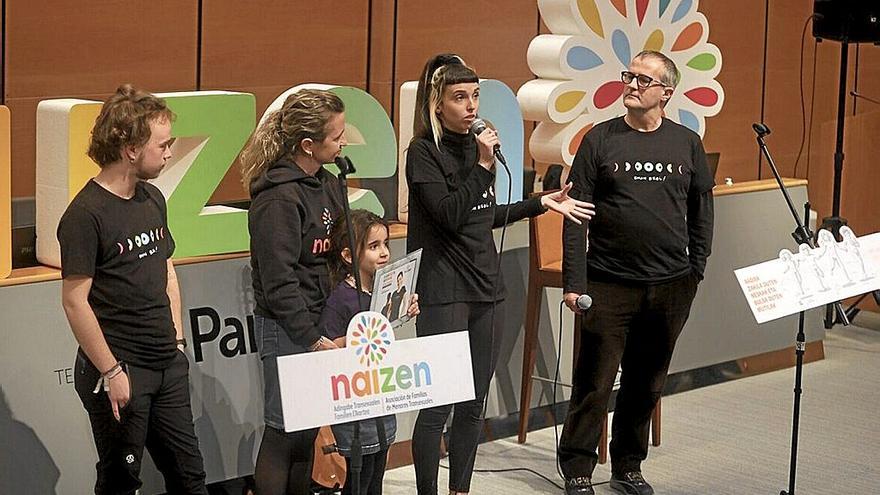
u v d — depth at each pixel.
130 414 3.28
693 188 4.20
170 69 5.23
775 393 5.75
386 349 2.88
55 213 3.79
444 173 3.68
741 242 5.84
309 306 3.41
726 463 4.78
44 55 4.86
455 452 3.98
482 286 3.80
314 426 2.79
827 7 6.46
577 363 4.27
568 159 5.11
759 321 3.74
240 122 4.16
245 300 4.20
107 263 3.21
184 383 3.42
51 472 3.76
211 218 4.11
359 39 5.84
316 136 3.36
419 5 6.00
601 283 4.16
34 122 4.87
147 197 3.33
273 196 3.34
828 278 3.81
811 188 7.98
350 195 4.48
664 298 4.15
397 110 6.01
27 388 3.69
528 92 5.11
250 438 4.23
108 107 3.18
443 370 2.95
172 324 3.38
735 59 7.50
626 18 5.19
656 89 4.06
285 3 5.56
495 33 6.29
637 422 4.37
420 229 3.77
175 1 5.21
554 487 4.49
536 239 4.82
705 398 5.64
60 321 3.75
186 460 3.44
